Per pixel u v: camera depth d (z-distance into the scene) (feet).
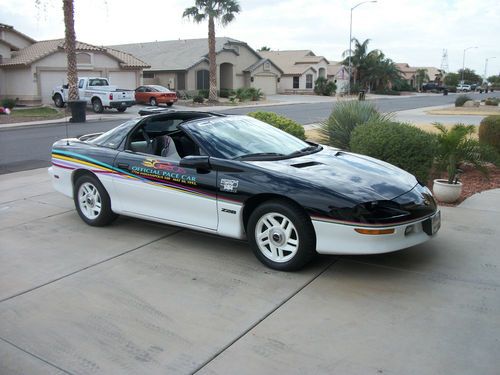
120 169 18.97
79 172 20.63
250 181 15.62
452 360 10.61
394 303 13.26
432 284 14.38
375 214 14.17
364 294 13.82
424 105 129.90
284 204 14.99
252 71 169.17
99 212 20.21
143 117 19.93
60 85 106.73
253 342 11.55
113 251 17.71
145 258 16.97
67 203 24.52
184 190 17.13
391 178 16.14
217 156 16.85
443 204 22.94
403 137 24.29
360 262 16.07
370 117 32.22
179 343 11.60
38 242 18.83
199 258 16.84
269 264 15.67
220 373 10.41
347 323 12.27
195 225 17.22
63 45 106.32
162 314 13.00
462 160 24.53
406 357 10.77
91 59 111.45
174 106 114.01
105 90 92.79
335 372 10.32
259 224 15.72
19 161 38.58
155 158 18.17
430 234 15.47
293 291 14.12
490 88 337.72
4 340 11.94
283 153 17.79
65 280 15.30
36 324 12.66
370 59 228.22
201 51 152.66
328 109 104.94
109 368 10.71
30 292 14.51
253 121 20.22
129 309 13.33
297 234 14.89
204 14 121.90
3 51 106.93
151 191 18.15
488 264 15.76
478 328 11.90
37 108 96.94
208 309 13.21
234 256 16.94
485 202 23.17
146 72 149.59
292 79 198.80
